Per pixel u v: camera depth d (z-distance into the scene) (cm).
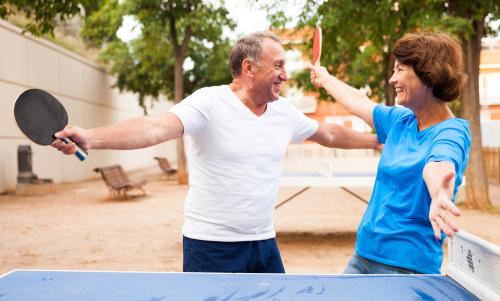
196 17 1372
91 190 1273
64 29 1938
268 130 211
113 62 2008
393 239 170
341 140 254
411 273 166
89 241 603
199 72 1741
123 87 1850
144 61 1591
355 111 228
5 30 1183
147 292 138
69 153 148
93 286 144
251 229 209
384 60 1319
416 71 164
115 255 527
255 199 206
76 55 1603
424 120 172
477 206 857
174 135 186
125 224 733
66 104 1518
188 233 212
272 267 225
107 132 159
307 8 905
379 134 212
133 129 167
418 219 166
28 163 1162
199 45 1659
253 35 204
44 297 133
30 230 678
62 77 1496
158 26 1427
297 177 551
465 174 878
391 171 173
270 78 200
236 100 204
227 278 153
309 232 674
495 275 124
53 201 1023
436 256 168
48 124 143
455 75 161
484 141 2378
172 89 1825
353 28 952
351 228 704
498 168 1441
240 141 202
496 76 3372
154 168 2439
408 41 166
